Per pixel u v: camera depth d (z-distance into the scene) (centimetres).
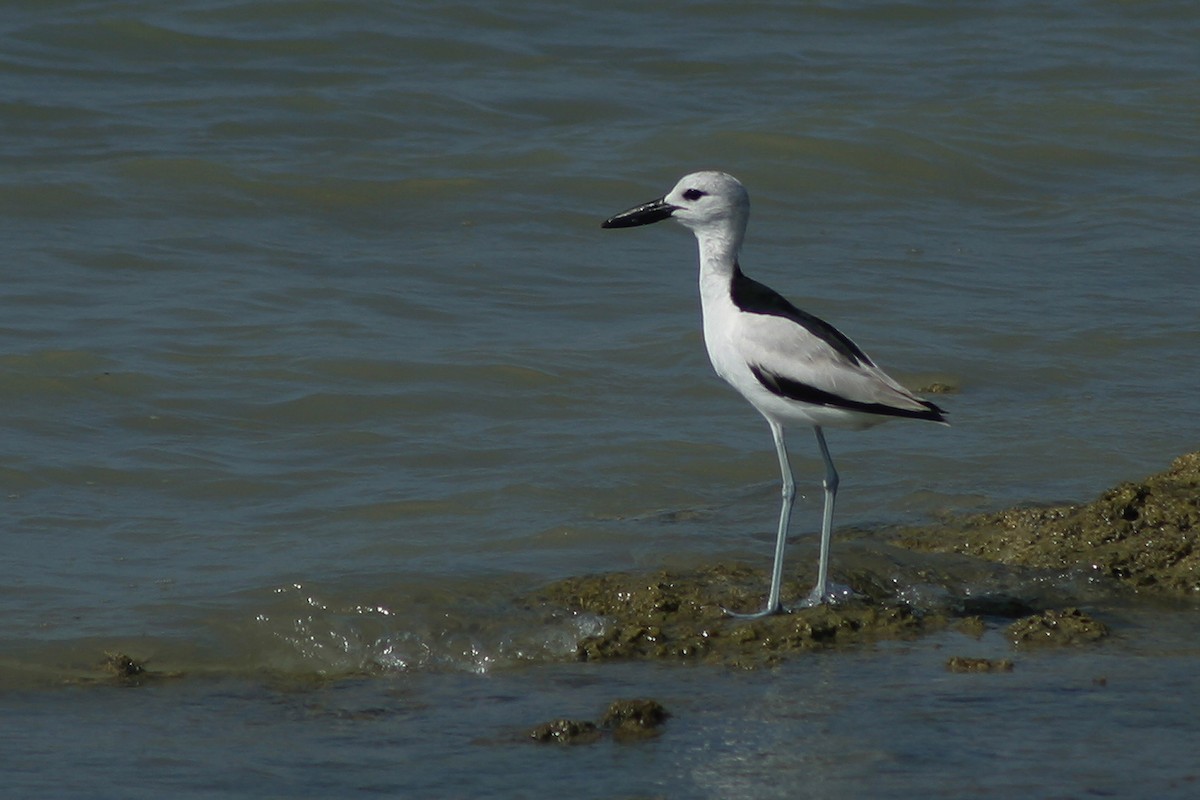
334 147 2427
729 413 1598
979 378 1694
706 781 894
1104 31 3219
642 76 2831
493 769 915
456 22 3016
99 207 2134
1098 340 1792
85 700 1031
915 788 876
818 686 1033
